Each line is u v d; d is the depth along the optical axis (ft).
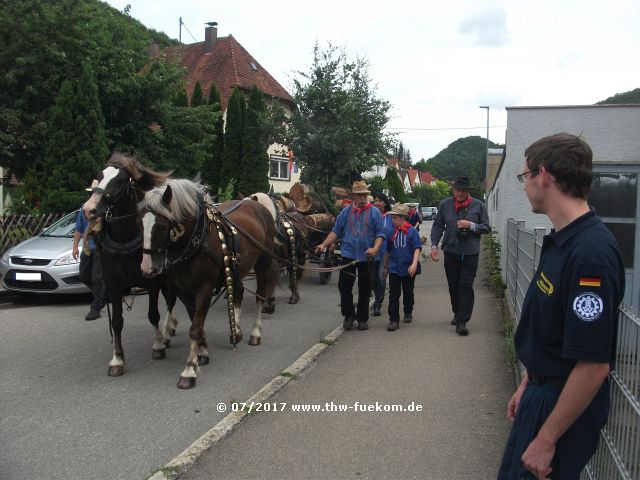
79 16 46.75
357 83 51.39
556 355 6.79
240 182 67.51
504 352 21.21
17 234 40.04
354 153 49.37
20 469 11.92
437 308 30.83
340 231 25.13
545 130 31.01
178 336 23.84
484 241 78.64
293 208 35.04
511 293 27.81
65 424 14.34
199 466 12.03
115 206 17.47
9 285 30.14
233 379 18.17
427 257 60.59
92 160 42.09
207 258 17.56
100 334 23.94
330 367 19.27
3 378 17.97
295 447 12.98
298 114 50.52
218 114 56.34
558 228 6.90
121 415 14.98
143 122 50.14
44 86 45.14
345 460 12.32
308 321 27.40
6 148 43.52
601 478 8.30
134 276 18.26
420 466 12.06
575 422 6.72
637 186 26.94
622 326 7.47
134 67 50.14
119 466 12.12
